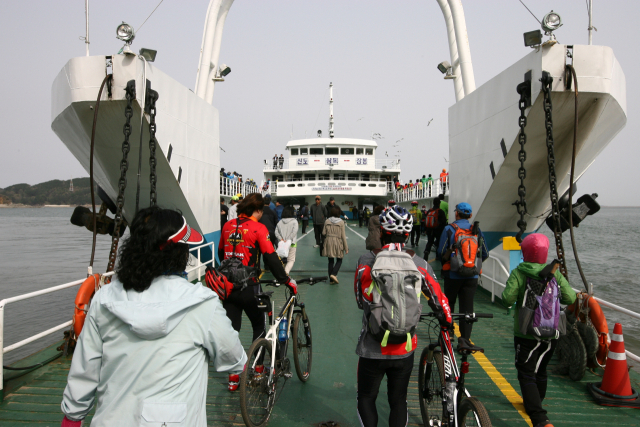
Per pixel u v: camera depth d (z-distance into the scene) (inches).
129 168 249.6
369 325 91.3
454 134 322.0
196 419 59.1
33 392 146.1
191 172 286.7
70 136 245.9
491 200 260.7
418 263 95.5
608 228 2426.2
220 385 151.6
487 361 177.8
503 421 130.0
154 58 218.1
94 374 59.4
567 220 224.7
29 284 592.4
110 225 251.4
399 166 1141.7
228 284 123.8
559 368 165.3
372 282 89.8
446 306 94.6
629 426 126.6
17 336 337.7
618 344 142.1
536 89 194.2
